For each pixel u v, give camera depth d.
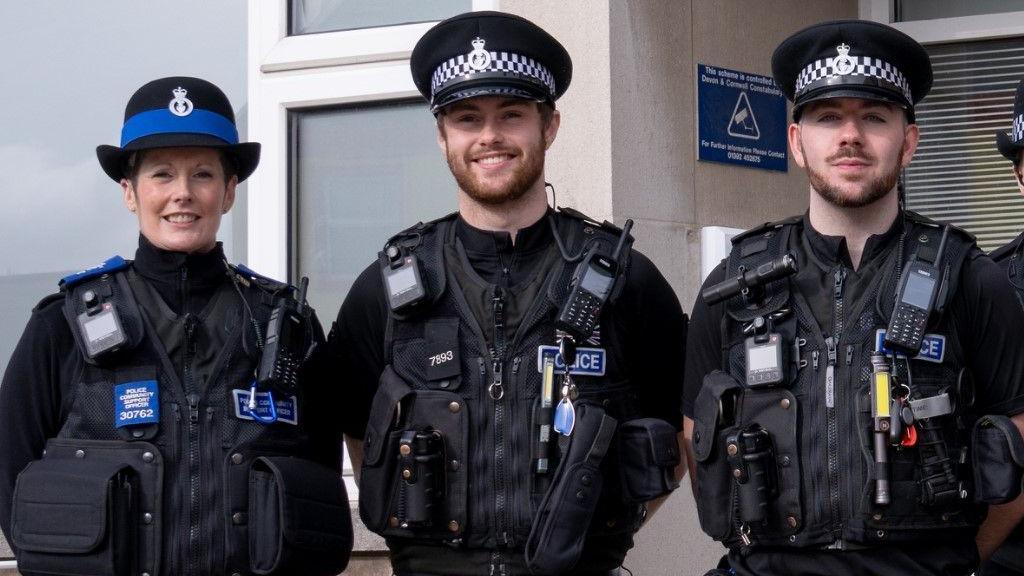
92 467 3.21
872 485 3.08
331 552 3.33
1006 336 3.16
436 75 3.41
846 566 3.14
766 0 4.73
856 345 3.17
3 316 4.89
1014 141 4.04
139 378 3.28
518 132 3.35
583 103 4.25
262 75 4.70
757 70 4.68
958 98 5.15
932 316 3.13
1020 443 3.06
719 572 3.33
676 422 3.59
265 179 4.67
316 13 4.73
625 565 4.15
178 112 3.36
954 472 3.10
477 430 3.29
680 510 4.31
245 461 3.29
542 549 3.16
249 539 3.25
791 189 4.73
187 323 3.33
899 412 3.07
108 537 3.16
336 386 3.59
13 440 3.30
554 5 4.32
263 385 3.33
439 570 3.32
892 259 3.21
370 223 4.64
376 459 3.32
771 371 3.20
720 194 4.52
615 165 4.20
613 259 3.35
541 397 3.28
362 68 4.61
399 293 3.37
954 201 5.14
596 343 3.33
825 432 3.15
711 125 4.50
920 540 3.12
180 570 3.21
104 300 3.34
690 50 4.47
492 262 3.39
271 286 3.48
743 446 3.18
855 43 3.23
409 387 3.35
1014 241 3.94
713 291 3.30
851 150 3.19
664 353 3.52
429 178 4.59
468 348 3.34
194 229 3.36
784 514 3.17
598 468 3.22
